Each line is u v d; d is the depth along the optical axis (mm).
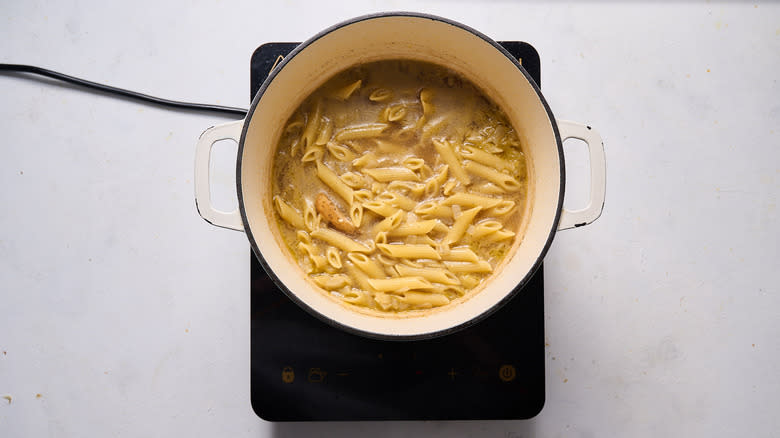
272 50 734
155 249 779
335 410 701
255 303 709
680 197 786
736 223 784
